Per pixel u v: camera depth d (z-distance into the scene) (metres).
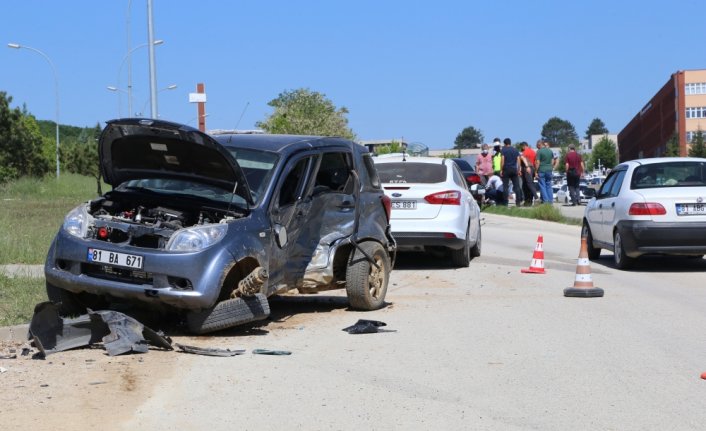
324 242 10.30
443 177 15.30
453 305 11.36
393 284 13.44
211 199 9.45
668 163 15.51
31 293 10.73
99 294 8.84
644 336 9.28
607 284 13.48
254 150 9.88
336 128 52.84
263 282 8.87
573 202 34.31
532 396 6.86
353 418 6.22
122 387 6.93
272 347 8.59
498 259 16.98
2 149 48.09
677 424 6.14
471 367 7.82
